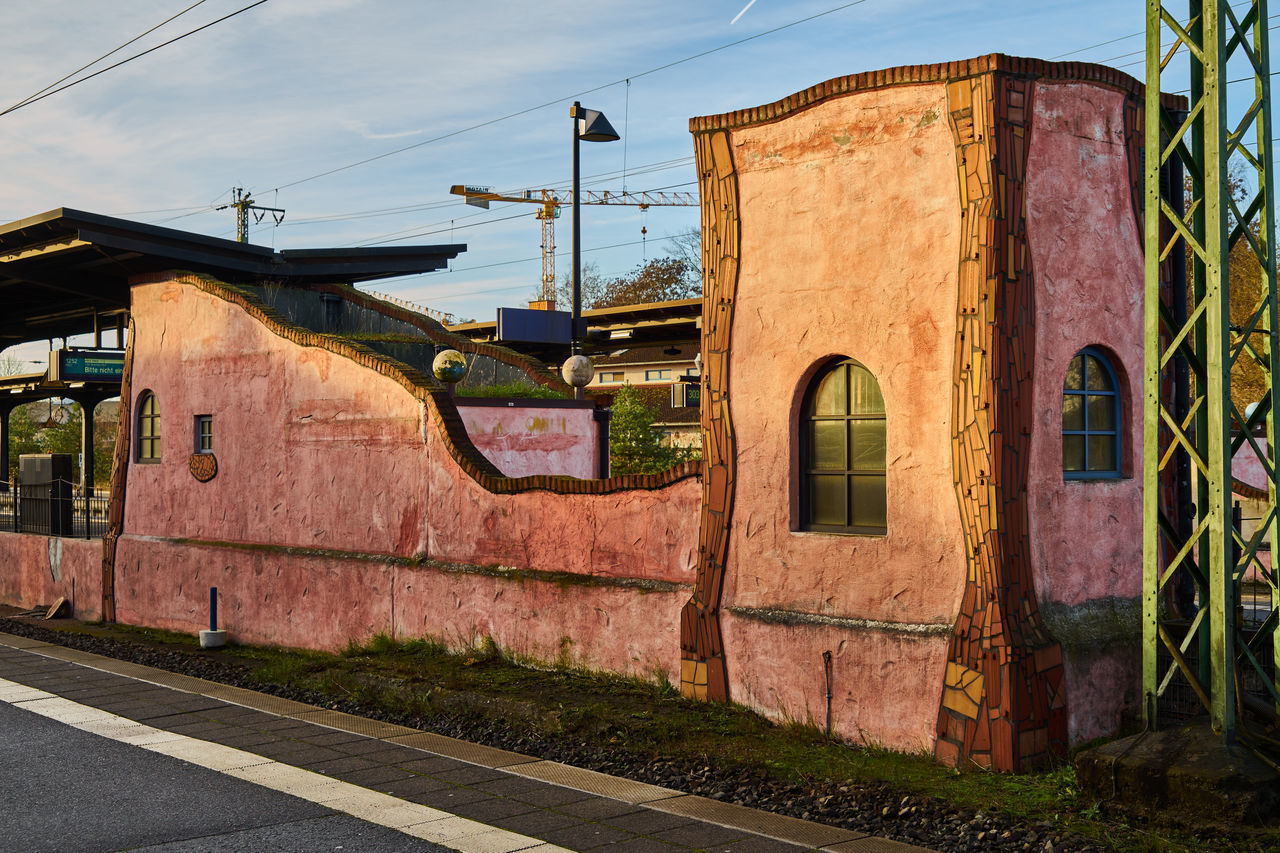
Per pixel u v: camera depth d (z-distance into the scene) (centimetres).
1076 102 830
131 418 1723
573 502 1092
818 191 880
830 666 861
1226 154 693
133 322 1723
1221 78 686
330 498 1376
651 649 1009
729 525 943
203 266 1667
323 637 1363
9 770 797
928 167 816
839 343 868
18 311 2147
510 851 614
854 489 880
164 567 1625
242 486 1511
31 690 1111
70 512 1881
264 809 698
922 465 818
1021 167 792
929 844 624
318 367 1390
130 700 1059
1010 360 783
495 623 1156
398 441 1288
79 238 1489
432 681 1061
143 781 766
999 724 758
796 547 896
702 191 958
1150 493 729
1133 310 876
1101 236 850
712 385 955
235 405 1521
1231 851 604
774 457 912
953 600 799
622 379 4162
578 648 1074
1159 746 677
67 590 1830
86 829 659
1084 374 859
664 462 2494
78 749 861
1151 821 645
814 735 855
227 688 1124
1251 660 720
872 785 725
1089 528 838
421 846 624
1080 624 819
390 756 836
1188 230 714
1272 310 729
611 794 729
